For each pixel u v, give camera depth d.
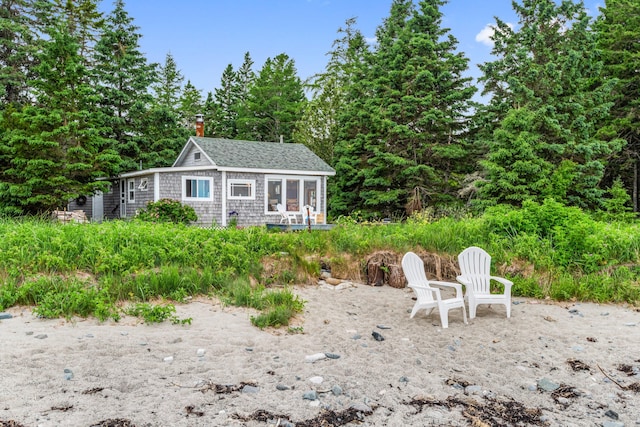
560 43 21.64
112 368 4.34
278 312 6.16
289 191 22.44
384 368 4.72
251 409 3.69
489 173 19.84
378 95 27.23
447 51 26.92
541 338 5.89
